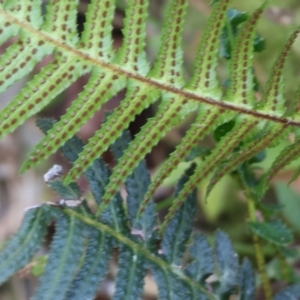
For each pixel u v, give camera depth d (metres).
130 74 0.38
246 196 0.46
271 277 0.51
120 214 0.41
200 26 0.69
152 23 0.71
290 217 0.52
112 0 0.38
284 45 0.38
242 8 0.61
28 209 0.40
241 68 0.39
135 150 0.39
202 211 0.63
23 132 0.73
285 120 0.39
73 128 0.38
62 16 0.37
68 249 0.39
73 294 0.39
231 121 0.42
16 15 0.37
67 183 0.38
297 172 0.41
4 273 0.38
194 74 0.39
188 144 0.39
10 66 0.37
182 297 0.42
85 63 0.38
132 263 0.41
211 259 0.43
